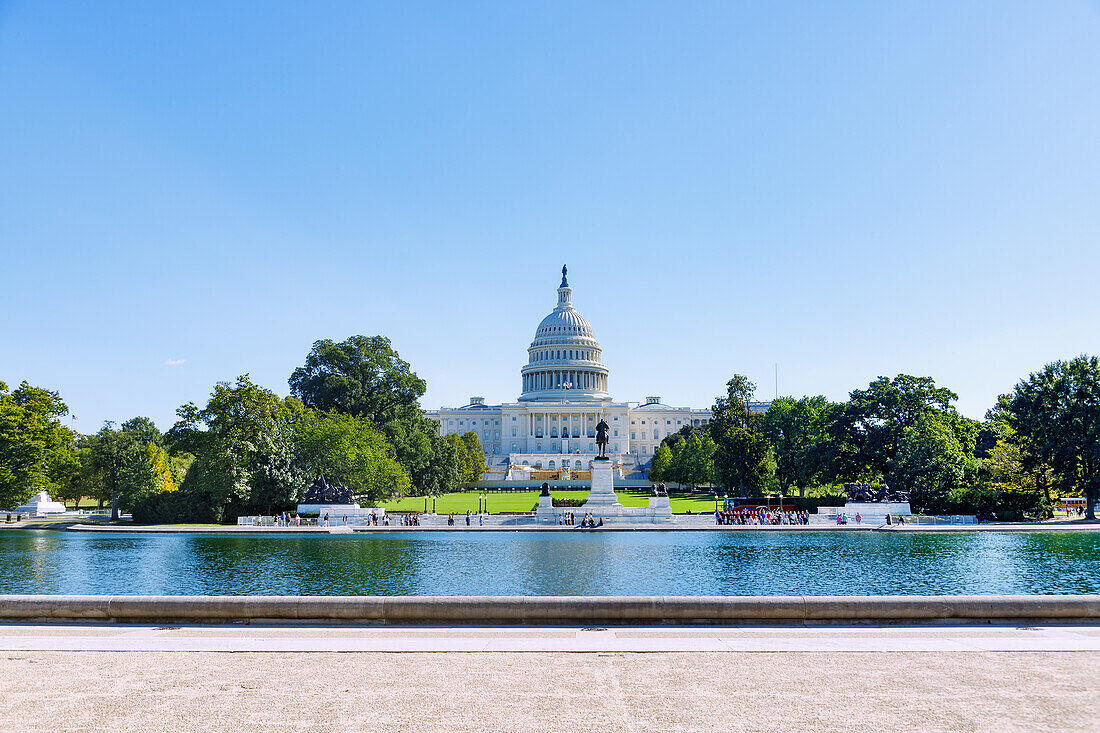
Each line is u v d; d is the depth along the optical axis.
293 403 121.06
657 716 15.02
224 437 101.69
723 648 19.94
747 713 15.19
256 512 103.81
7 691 16.59
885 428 116.06
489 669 18.20
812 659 18.94
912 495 104.31
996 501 97.94
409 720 14.84
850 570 51.22
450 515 94.81
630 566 53.78
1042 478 106.12
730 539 75.00
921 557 58.38
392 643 20.56
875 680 17.22
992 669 18.03
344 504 103.44
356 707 15.59
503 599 22.95
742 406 155.75
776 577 48.16
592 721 14.77
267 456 103.88
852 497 101.38
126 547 68.94
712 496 170.38
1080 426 97.44
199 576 49.56
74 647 20.27
